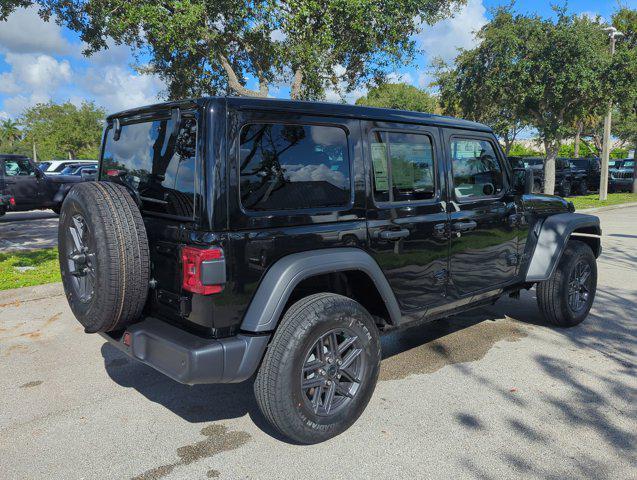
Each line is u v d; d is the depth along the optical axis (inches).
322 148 126.0
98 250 112.8
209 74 502.6
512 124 720.3
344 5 383.9
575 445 123.9
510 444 124.4
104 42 450.0
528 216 190.9
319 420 121.1
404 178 145.1
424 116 153.0
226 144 109.8
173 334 115.0
